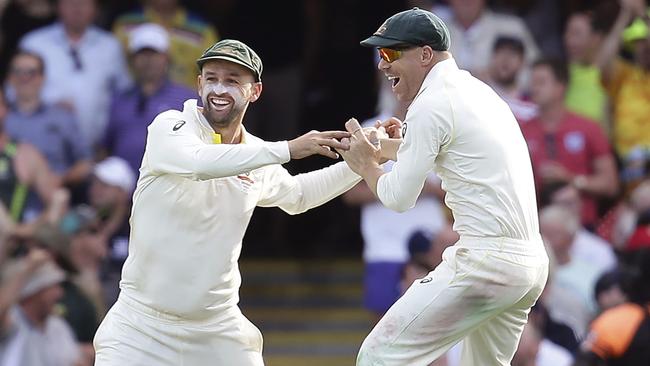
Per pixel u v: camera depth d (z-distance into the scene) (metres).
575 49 39.09
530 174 22.41
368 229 35.91
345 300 42.34
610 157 37.47
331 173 24.11
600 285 32.41
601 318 28.73
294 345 41.06
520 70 37.97
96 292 34.31
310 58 43.69
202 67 22.67
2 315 32.75
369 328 41.47
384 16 43.62
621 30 38.94
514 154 22.12
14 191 36.41
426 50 22.30
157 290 22.89
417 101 22.11
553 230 34.91
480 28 38.41
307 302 42.34
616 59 39.00
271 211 44.09
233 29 43.88
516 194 21.98
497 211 21.88
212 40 40.19
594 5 41.19
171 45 39.53
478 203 21.94
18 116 37.84
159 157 22.34
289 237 43.94
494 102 22.36
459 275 22.03
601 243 35.59
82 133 38.50
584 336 33.84
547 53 40.31
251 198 23.05
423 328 22.16
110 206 36.47
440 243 33.38
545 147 37.22
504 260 21.88
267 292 42.59
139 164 37.81
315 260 43.28
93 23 40.31
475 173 21.91
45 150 37.69
